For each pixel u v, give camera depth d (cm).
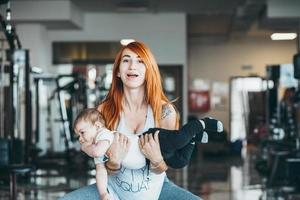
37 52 1230
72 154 1156
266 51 1792
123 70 255
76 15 1260
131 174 251
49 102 1259
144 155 245
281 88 1228
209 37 1789
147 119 256
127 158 245
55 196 762
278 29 1357
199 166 1248
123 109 258
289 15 1123
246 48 1803
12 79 803
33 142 1145
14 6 1155
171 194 263
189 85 1808
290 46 1777
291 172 872
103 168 250
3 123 874
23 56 830
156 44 1367
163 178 258
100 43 1368
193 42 1808
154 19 1367
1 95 866
